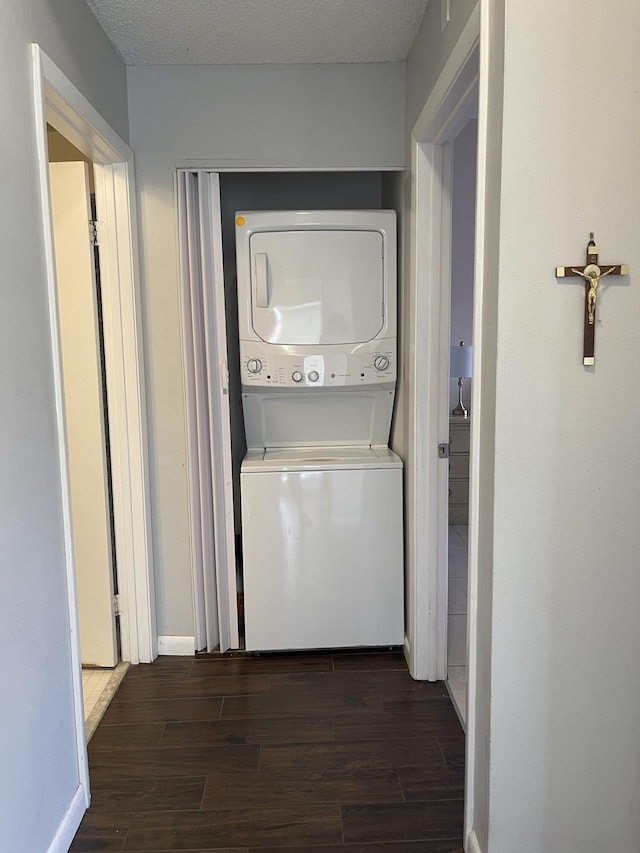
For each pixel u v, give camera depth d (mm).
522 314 1418
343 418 2918
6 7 1486
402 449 2742
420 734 2240
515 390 1439
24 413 1552
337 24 2236
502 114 1374
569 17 1344
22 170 1562
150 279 2631
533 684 1530
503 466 1460
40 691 1626
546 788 1568
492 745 1546
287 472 2672
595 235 1400
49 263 1701
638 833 1597
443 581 2527
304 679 2613
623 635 1519
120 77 2463
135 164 2578
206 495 2750
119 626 2760
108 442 2658
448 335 2420
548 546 1484
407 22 2232
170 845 1777
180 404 2697
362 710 2387
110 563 2668
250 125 2582
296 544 2707
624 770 1567
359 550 2723
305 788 1986
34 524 1599
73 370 2559
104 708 2418
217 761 2115
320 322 2682
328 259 2654
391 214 2650
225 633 2834
